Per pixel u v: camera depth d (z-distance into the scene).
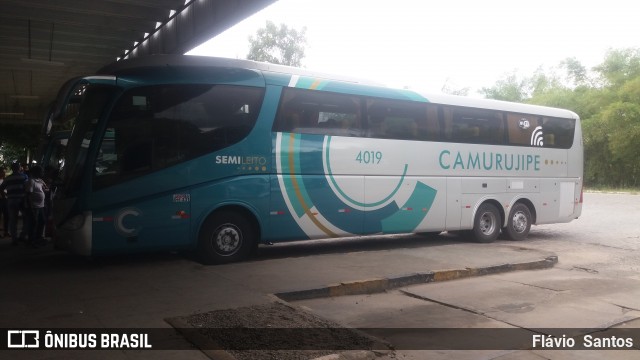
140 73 8.73
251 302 6.39
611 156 34.34
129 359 4.59
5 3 12.84
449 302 7.40
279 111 9.70
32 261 9.10
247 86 9.41
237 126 9.27
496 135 13.08
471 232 12.99
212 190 8.95
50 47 17.73
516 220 13.59
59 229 8.54
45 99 29.69
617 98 34.19
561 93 37.62
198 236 8.89
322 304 7.17
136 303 6.27
